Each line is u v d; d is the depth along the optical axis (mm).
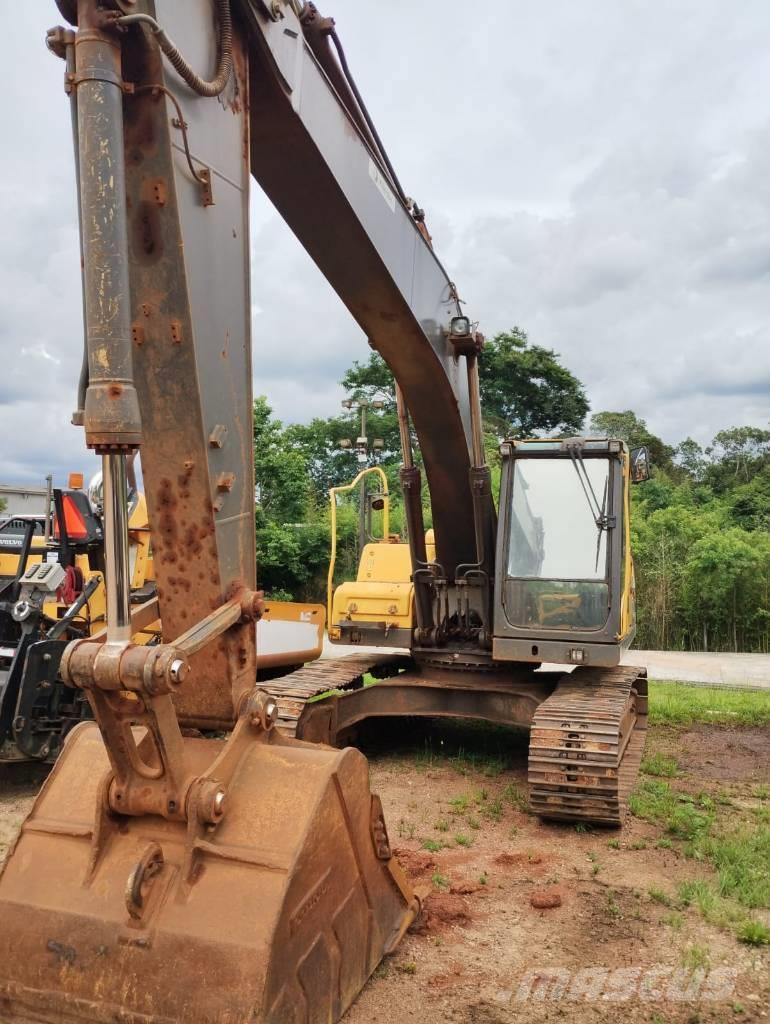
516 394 39719
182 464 3293
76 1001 2867
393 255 5438
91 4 2779
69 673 2820
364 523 8891
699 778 7309
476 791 6672
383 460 36344
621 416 48188
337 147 4664
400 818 5988
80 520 7402
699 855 5277
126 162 3156
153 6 3082
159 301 3215
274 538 26812
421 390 6574
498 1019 3408
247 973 2715
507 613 6945
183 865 2953
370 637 7922
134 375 3273
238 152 3666
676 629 21891
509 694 7297
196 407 3244
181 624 3389
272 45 3887
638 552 22812
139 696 2840
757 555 21172
